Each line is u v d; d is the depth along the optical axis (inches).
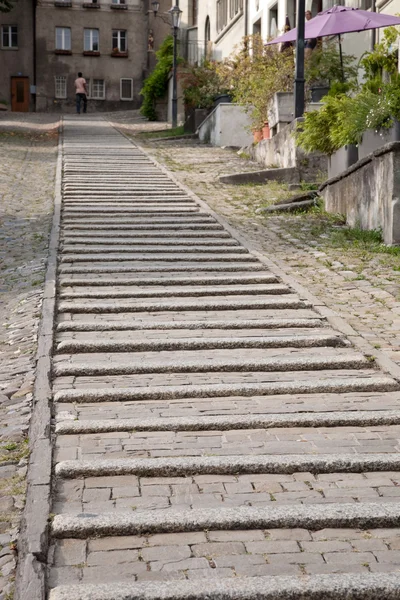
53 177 674.8
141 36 1971.0
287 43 821.2
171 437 192.9
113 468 173.9
